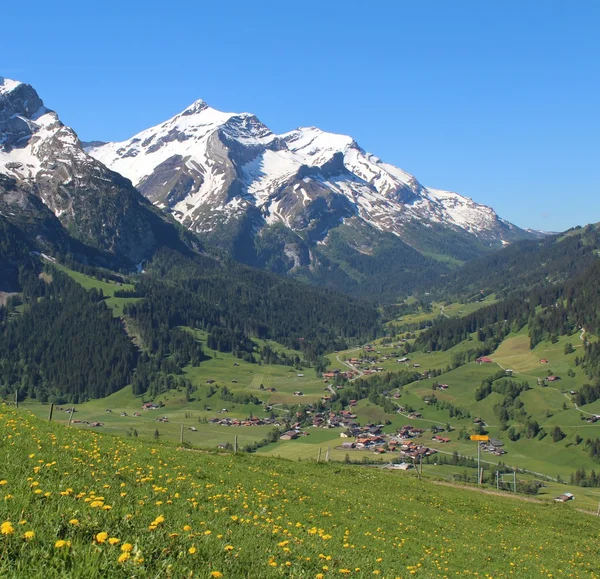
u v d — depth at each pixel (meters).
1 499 13.34
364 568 17.34
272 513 25.34
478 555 31.81
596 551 44.94
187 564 11.79
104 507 13.76
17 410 37.75
